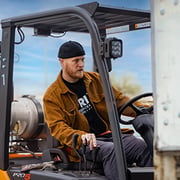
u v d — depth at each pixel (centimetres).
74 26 386
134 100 365
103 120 373
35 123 392
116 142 303
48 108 358
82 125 361
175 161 204
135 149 350
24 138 405
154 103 208
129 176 306
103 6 324
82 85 372
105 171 333
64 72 368
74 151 345
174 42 203
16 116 390
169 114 203
